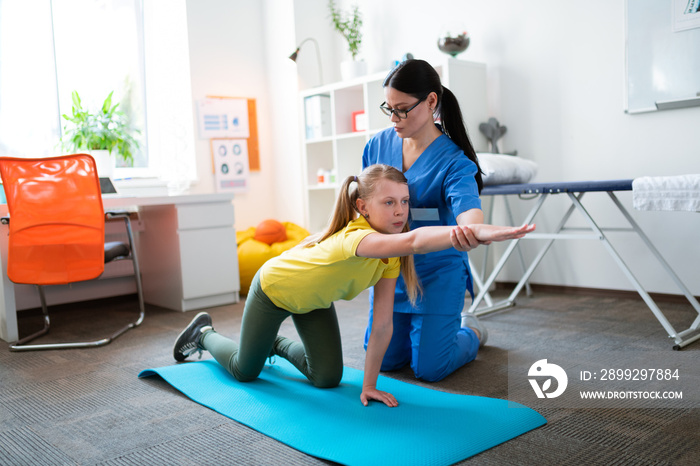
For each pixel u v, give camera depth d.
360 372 2.24
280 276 1.81
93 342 2.97
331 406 1.86
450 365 2.15
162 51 4.50
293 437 1.65
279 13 4.99
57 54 4.16
